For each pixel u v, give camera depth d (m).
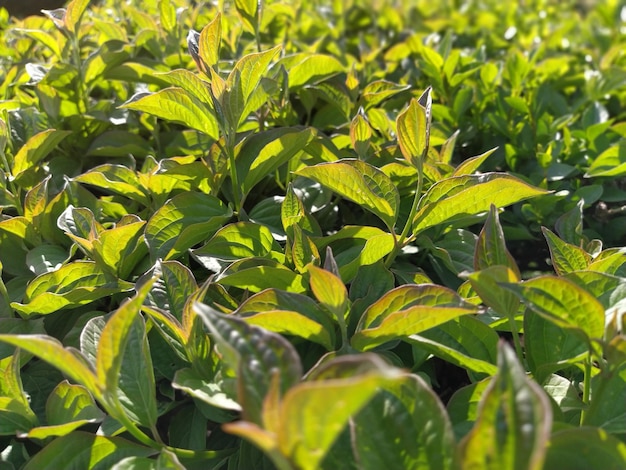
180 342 0.27
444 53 0.53
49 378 0.30
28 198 0.34
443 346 0.24
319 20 0.64
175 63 0.49
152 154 0.43
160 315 0.25
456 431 0.23
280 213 0.34
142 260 0.33
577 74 0.58
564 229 0.35
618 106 0.58
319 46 0.59
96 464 0.23
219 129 0.34
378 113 0.42
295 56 0.42
